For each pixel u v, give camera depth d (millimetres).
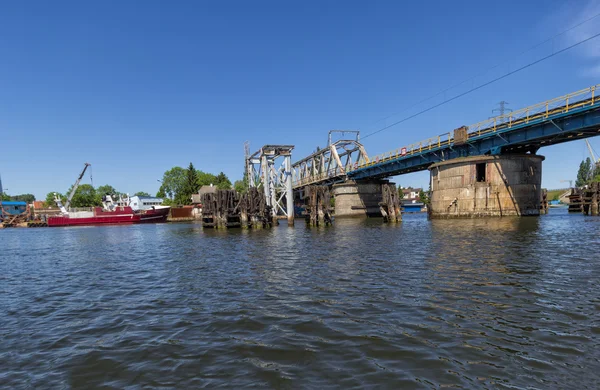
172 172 136250
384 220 48906
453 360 5875
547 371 5422
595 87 33438
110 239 39469
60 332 8164
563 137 41125
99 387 5414
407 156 58281
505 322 7609
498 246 19656
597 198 53531
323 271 14352
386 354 6188
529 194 46875
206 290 11805
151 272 16109
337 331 7402
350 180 76312
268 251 22094
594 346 6277
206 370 5828
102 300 11133
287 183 50062
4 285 14414
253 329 7754
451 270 13352
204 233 42156
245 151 89500
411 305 9055
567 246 18891
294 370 5699
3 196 163750
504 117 43188
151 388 5285
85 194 140250
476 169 47594
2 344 7500
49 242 38562
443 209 51031
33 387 5508
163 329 8039
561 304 8758
